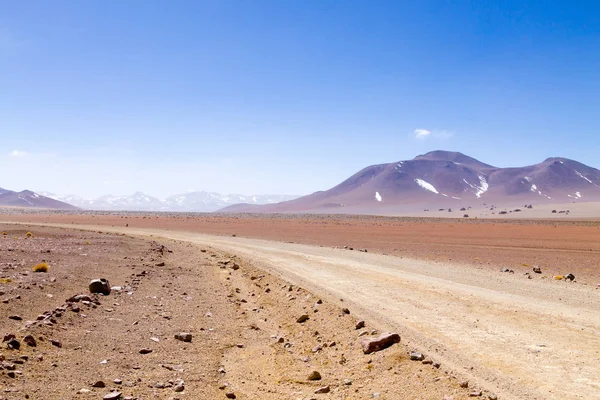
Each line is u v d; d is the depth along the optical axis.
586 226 108.44
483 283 22.03
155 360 11.27
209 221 123.62
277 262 30.66
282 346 13.02
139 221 119.19
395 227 98.88
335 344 12.55
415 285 21.14
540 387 9.09
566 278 24.48
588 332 13.10
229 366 11.33
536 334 12.91
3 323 12.30
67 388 9.03
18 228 64.00
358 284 21.34
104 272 23.67
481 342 12.12
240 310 17.52
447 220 159.12
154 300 18.08
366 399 9.01
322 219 162.00
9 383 8.78
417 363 10.34
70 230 63.53
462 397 8.53
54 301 15.90
